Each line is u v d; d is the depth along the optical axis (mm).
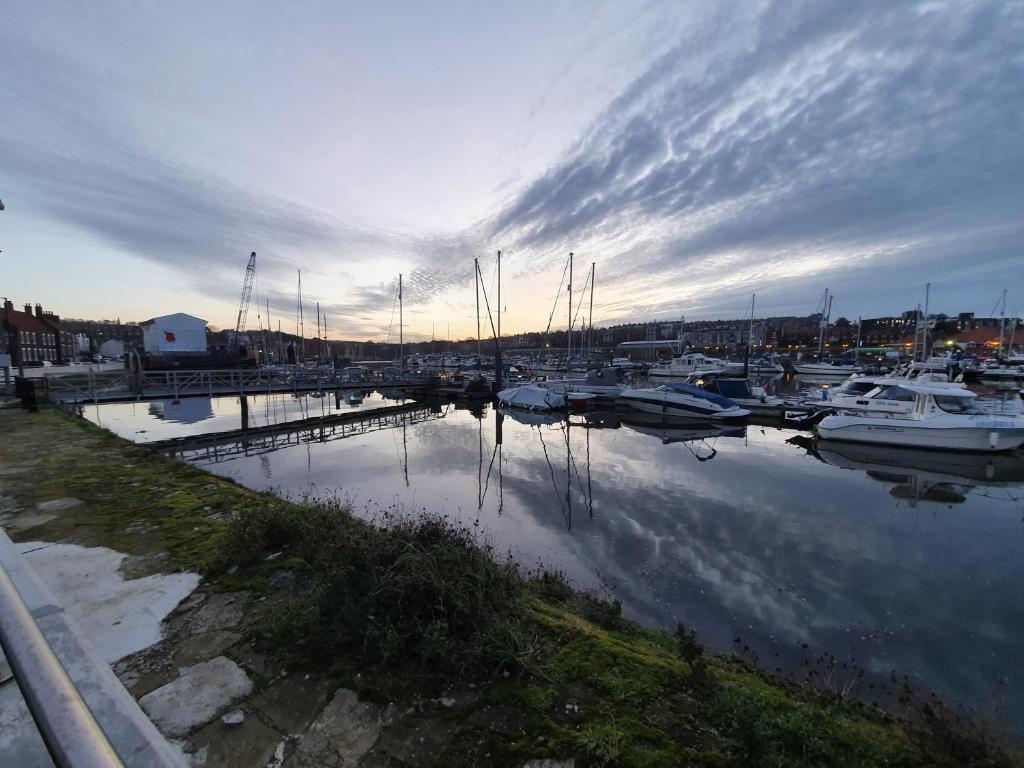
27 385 14242
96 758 765
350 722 2408
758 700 2844
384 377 35906
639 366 54000
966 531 9250
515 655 2920
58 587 3660
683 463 14992
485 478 13195
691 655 3256
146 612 3344
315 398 37031
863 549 8406
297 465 14930
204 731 2305
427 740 2324
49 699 893
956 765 2889
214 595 3572
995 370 40938
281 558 4141
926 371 28891
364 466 14719
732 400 24297
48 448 8609
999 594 6828
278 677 2707
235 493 6031
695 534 9023
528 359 73938
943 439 15555
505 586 3840
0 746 1508
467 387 32844
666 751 2342
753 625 6000
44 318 62344
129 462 7582
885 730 3387
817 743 2545
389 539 4098
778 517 9977
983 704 4582
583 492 11766
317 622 3037
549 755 2260
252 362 43094
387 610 3113
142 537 4621
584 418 25312
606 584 6973
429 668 2832
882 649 5535
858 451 16547
